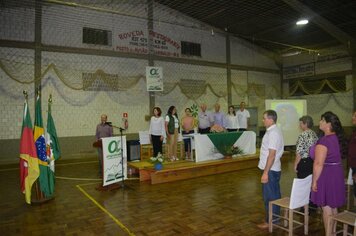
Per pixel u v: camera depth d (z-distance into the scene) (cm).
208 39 1131
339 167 279
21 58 788
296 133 920
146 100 985
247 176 623
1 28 762
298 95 1287
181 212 397
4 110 772
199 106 1100
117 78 931
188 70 1079
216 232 329
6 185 575
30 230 343
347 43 1009
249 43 1244
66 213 401
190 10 975
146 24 987
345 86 1115
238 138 718
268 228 333
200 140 648
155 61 1006
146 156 743
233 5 865
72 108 859
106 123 659
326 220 282
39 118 454
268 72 1312
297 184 290
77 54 866
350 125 1098
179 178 595
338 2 790
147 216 384
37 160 443
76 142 865
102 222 365
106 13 910
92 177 645
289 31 1034
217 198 462
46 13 819
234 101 1198
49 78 827
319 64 1196
